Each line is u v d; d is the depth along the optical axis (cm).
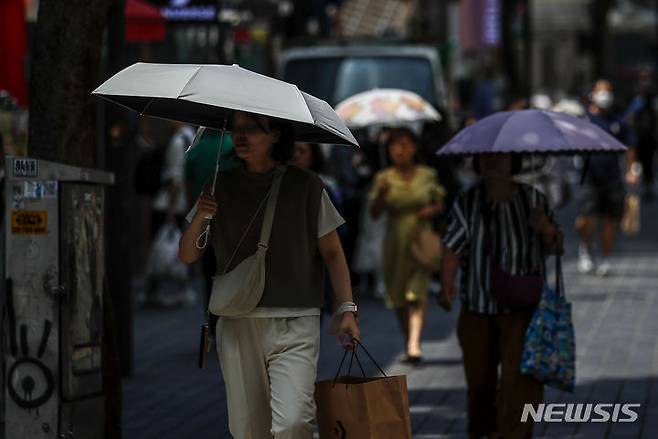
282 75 3950
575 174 6475
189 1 3512
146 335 2759
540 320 1584
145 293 3216
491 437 1673
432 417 1944
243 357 1298
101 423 1467
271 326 1285
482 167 1636
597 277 3497
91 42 1540
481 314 1634
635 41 12269
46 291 1405
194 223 1274
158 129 3719
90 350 1452
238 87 1208
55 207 1404
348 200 3253
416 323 2378
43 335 1408
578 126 1623
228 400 1313
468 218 1636
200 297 3347
